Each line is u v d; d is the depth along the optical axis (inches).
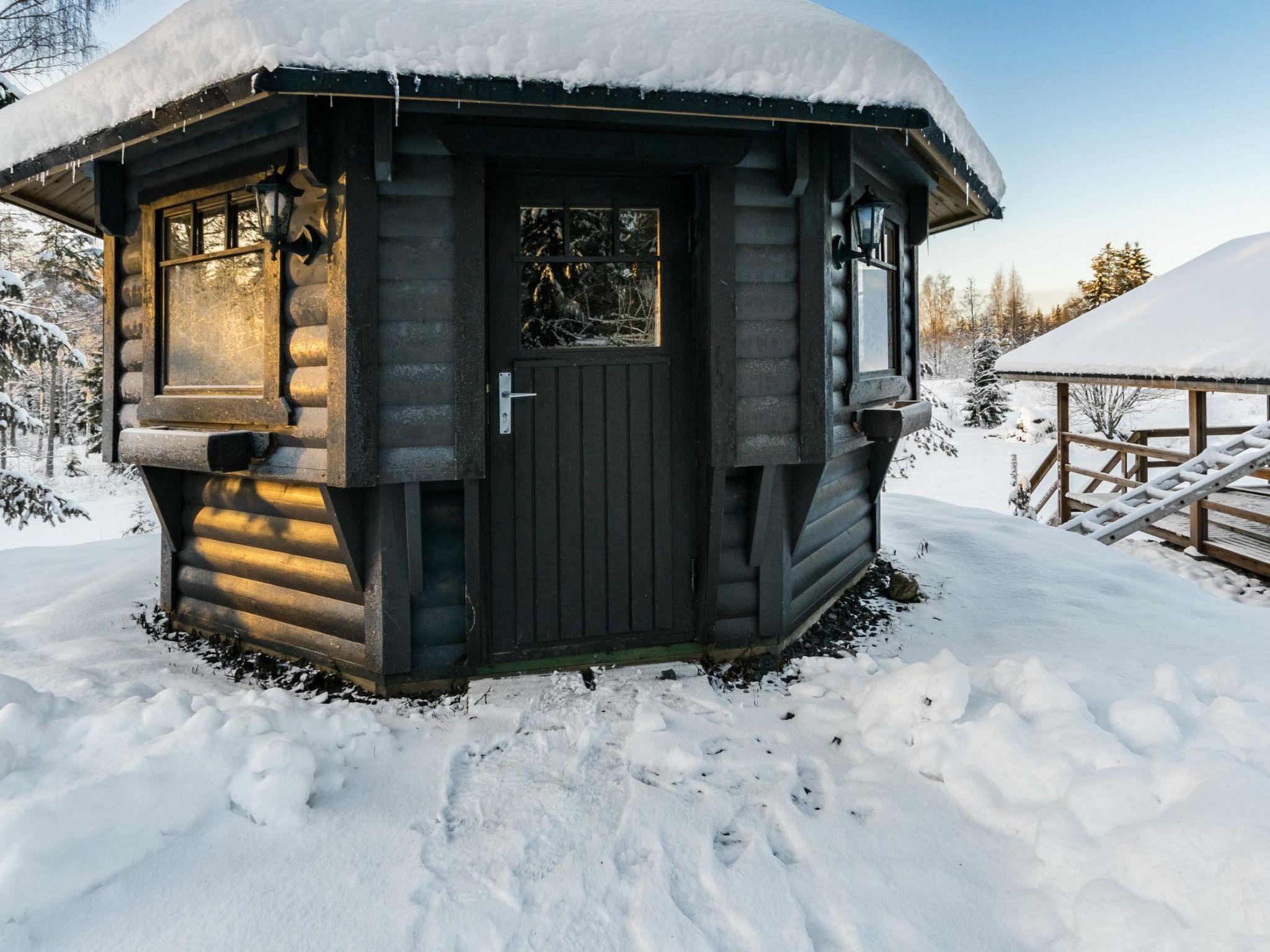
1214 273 426.3
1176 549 380.8
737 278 147.9
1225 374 307.6
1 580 230.1
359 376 129.4
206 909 84.4
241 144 146.3
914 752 116.9
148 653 165.8
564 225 148.7
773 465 151.9
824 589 188.2
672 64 120.8
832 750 123.5
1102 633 180.2
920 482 882.1
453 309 135.0
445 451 136.3
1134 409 1159.0
